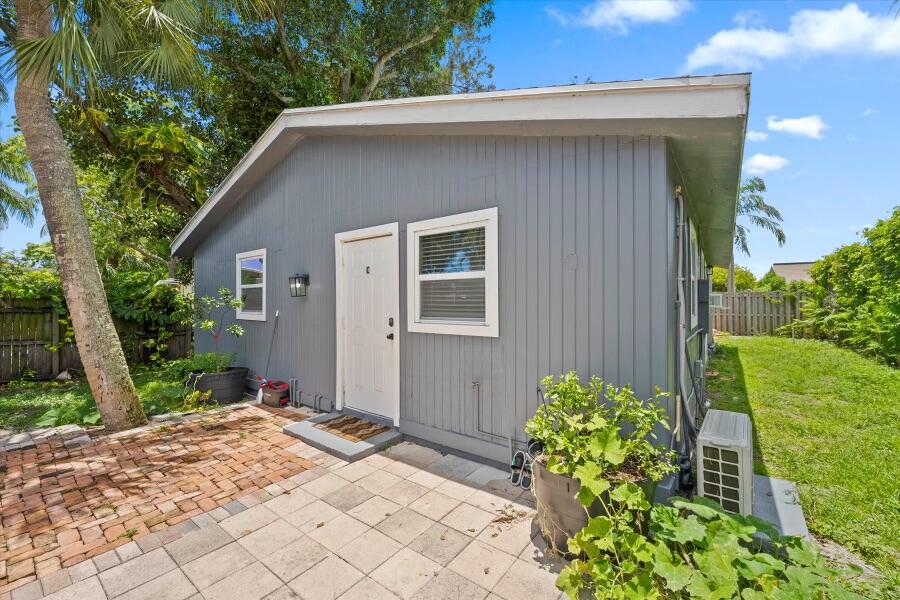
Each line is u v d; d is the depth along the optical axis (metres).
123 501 2.84
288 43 9.76
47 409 5.47
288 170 5.53
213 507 2.74
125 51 5.01
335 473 3.25
